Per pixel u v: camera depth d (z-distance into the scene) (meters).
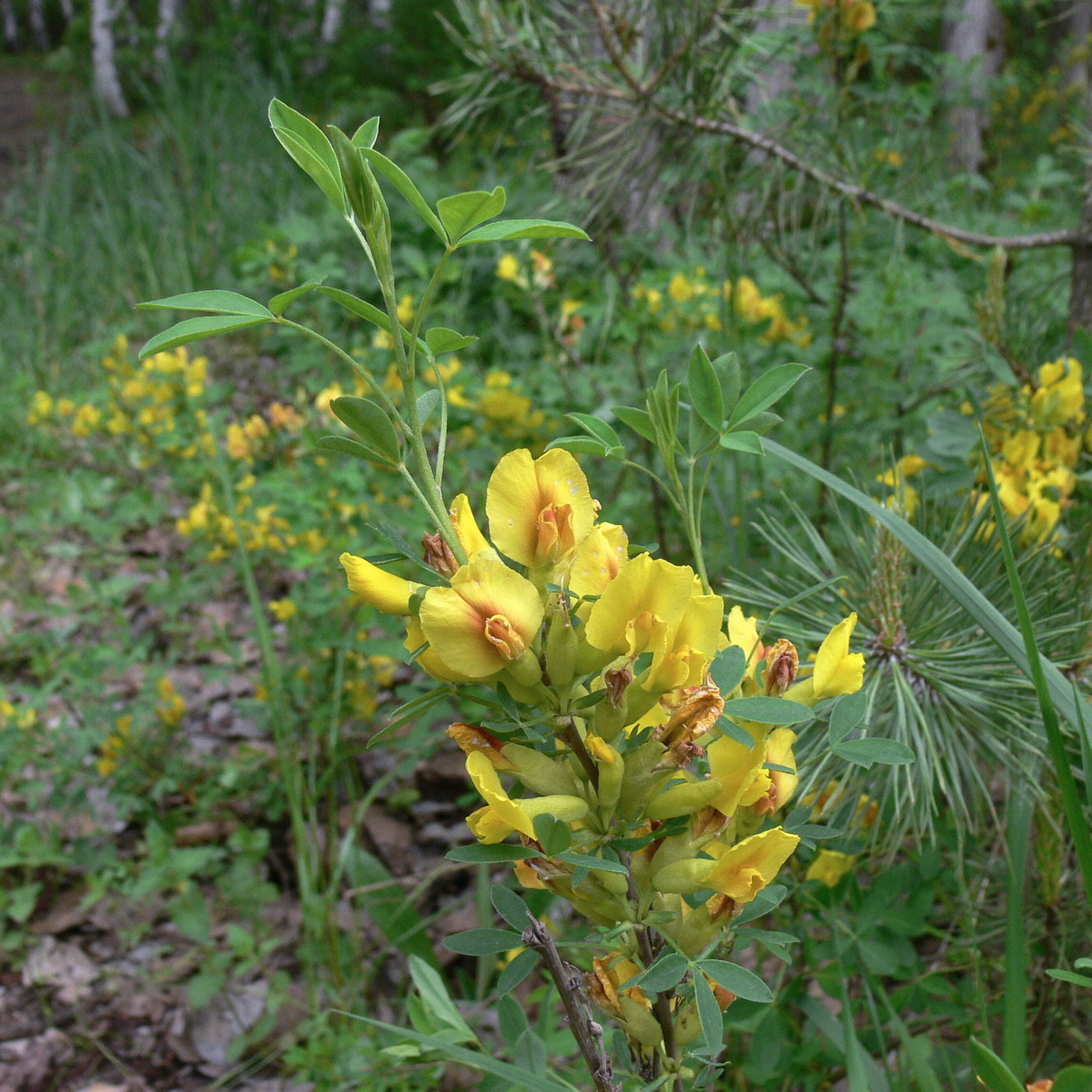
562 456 0.24
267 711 0.71
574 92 0.66
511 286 0.84
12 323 1.59
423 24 3.11
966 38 2.12
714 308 0.83
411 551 0.24
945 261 1.03
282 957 0.63
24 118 3.50
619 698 0.23
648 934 0.26
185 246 1.75
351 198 0.23
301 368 0.89
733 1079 0.45
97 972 0.63
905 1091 0.39
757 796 0.25
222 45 3.38
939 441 0.44
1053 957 0.38
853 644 0.36
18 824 0.68
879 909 0.40
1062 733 0.35
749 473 0.76
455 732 0.25
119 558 0.98
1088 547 0.38
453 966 0.61
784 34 0.61
